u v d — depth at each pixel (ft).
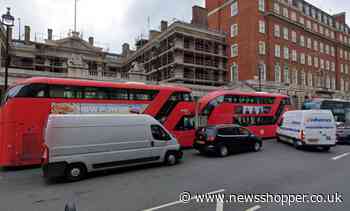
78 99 38.32
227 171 30.81
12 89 35.53
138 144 32.89
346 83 189.78
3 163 33.37
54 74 79.41
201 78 135.23
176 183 25.53
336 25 187.83
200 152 46.14
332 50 179.63
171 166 34.53
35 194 23.03
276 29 135.23
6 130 33.65
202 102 59.62
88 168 28.84
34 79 35.60
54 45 135.64
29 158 34.17
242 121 62.44
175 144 36.42
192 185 24.70
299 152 46.06
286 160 38.09
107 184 25.90
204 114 58.39
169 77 131.54
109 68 175.73
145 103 45.37
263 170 31.19
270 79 128.77
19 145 33.65
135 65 97.09
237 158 40.19
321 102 93.61
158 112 46.80
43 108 35.45
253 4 125.80
